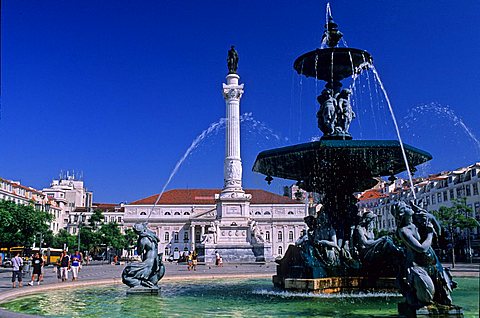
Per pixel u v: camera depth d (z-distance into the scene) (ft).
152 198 428.56
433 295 26.66
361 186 51.26
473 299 36.24
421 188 247.29
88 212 454.81
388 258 43.60
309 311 32.89
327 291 43.27
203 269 126.11
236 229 216.95
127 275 45.98
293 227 399.24
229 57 221.46
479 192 200.44
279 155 46.03
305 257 44.83
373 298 39.96
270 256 204.85
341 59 49.26
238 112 224.74
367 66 50.47
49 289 53.36
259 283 62.85
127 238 313.73
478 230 183.52
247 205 224.94
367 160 45.39
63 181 487.20
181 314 32.30
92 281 61.21
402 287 28.14
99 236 283.79
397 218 28.35
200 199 428.56
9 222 163.32
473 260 168.35
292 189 424.46
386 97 48.01
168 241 412.57
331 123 48.57
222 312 33.04
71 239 312.09
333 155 44.57
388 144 43.19
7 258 206.28
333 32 51.44
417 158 45.85
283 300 39.50
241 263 192.54
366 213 47.19
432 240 27.96
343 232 46.34
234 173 225.76
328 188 48.55
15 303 40.65
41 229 178.70
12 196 314.96
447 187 223.10
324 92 50.29
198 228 410.31
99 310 35.12
